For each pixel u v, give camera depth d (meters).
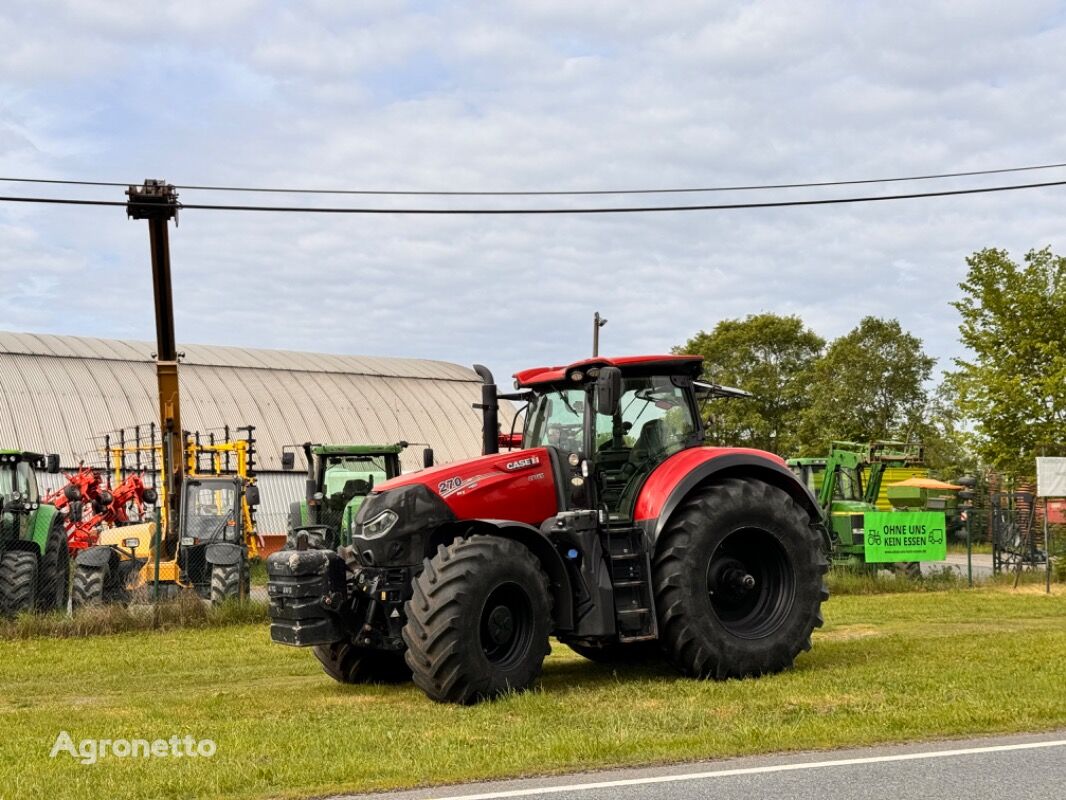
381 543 9.67
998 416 25.20
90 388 38.75
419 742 7.55
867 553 21.48
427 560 9.29
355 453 23.64
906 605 17.73
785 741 7.26
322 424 41.69
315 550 9.89
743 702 8.77
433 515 9.71
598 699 9.07
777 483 11.05
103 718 9.03
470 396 47.22
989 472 37.78
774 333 53.41
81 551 17.94
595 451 10.19
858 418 49.34
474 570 9.07
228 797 6.32
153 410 39.00
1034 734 7.45
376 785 6.45
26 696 10.73
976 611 16.77
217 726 8.38
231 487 20.59
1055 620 15.59
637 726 7.85
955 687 9.17
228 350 45.97
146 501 24.80
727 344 53.94
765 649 10.18
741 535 10.48
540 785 6.37
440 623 8.95
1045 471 20.31
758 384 52.31
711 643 9.97
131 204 18.34
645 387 10.70
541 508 10.13
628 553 9.97
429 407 45.19
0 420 35.75
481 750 7.21
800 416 51.66
